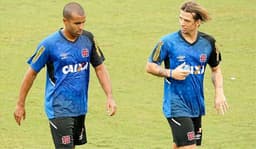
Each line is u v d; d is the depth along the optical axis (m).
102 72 28.83
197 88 29.11
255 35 61.88
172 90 28.94
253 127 39.88
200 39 29.03
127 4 72.06
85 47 28.02
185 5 28.56
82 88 28.23
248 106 43.94
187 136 28.86
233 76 50.56
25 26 63.69
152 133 38.81
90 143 36.66
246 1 73.56
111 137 37.91
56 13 68.12
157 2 72.94
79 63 27.98
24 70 51.41
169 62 29.08
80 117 28.59
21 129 39.22
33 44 58.44
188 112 29.05
